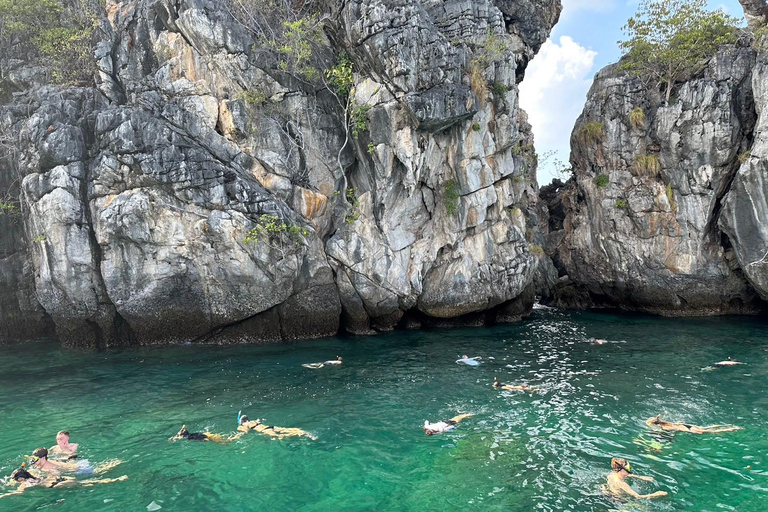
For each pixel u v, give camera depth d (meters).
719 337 20.22
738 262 24.19
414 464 9.38
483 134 23.06
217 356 18.38
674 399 12.67
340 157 22.92
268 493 8.36
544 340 20.78
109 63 21.95
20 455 9.94
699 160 24.73
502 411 12.12
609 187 27.83
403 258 22.77
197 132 20.94
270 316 21.11
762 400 12.44
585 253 29.67
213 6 21.47
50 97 20.33
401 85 20.45
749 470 8.84
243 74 21.47
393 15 20.50
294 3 24.03
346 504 7.97
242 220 19.44
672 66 26.62
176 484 8.67
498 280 23.98
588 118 29.39
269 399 13.30
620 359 17.12
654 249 26.70
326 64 22.53
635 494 8.09
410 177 21.70
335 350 19.23
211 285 19.97
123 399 13.42
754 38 24.62
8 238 21.77
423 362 17.17
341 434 10.85
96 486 8.61
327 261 21.94
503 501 7.98
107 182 19.22
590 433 10.63
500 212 24.38
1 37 22.50
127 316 19.83
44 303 19.95
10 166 21.67
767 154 21.48
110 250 19.36
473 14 23.36
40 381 15.33
